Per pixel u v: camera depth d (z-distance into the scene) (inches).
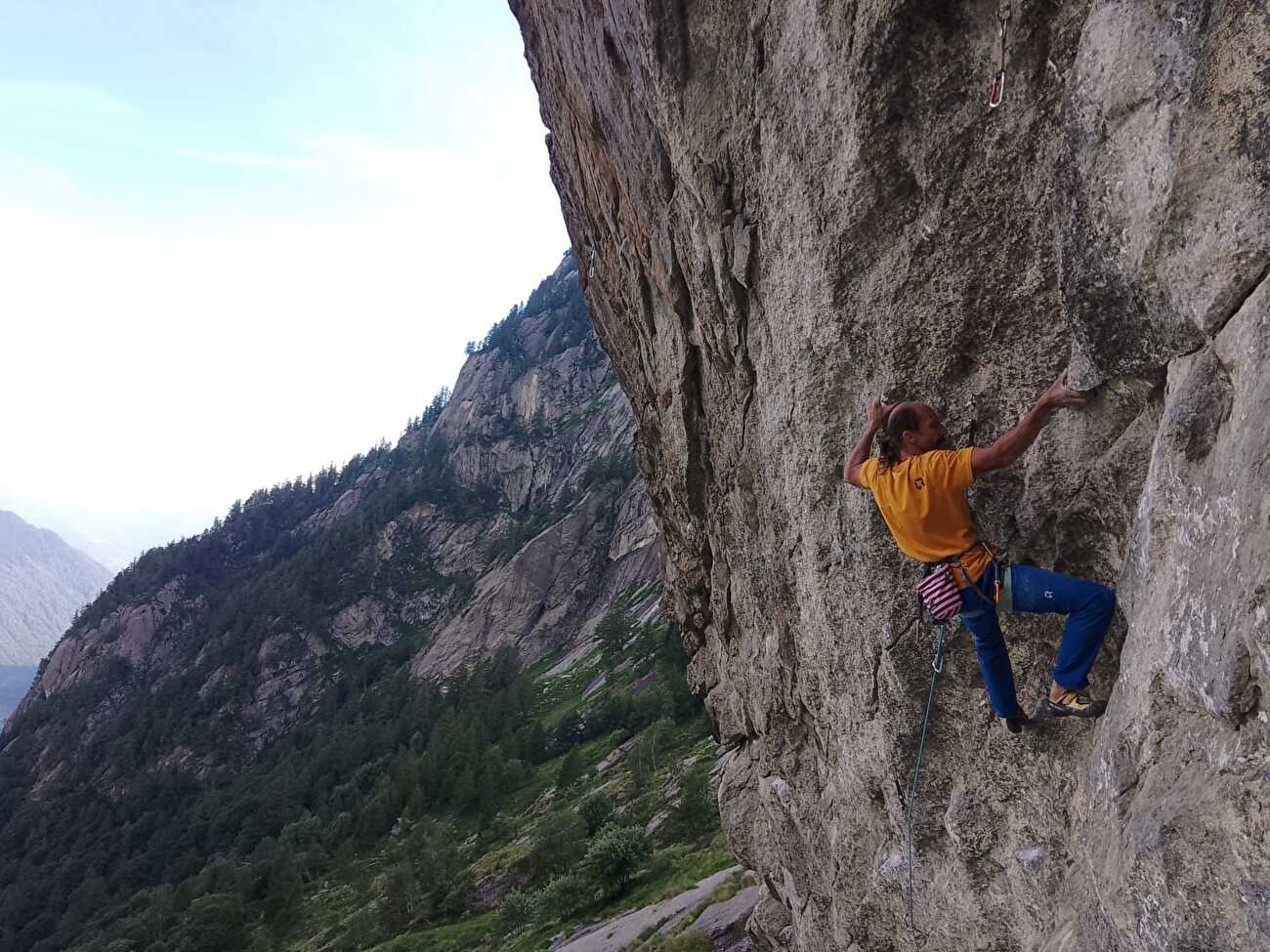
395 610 6904.5
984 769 210.7
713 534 447.5
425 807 3543.3
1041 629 189.3
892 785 246.1
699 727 2908.5
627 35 335.6
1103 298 140.6
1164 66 119.7
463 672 5472.4
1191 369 122.8
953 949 228.7
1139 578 138.2
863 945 295.1
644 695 3523.6
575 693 4402.1
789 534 300.7
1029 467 181.3
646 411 564.4
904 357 210.4
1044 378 181.8
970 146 184.4
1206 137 114.3
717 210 305.0
